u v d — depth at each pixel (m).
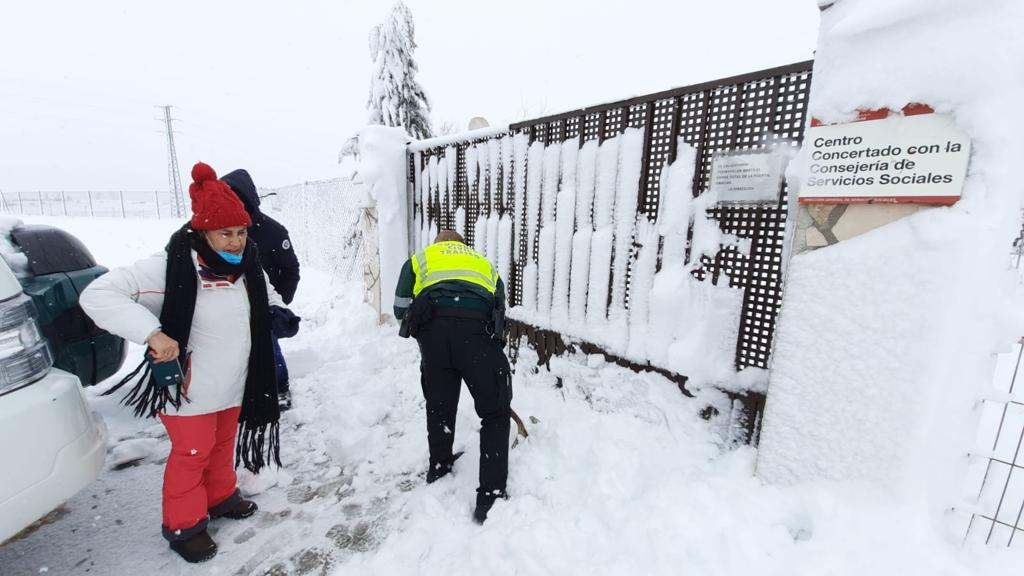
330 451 2.75
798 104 2.00
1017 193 1.42
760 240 2.17
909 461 1.55
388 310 4.91
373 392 3.40
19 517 1.34
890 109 1.49
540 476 2.32
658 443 2.37
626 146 2.66
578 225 3.00
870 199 1.56
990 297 1.43
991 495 1.68
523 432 2.62
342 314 5.38
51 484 1.42
